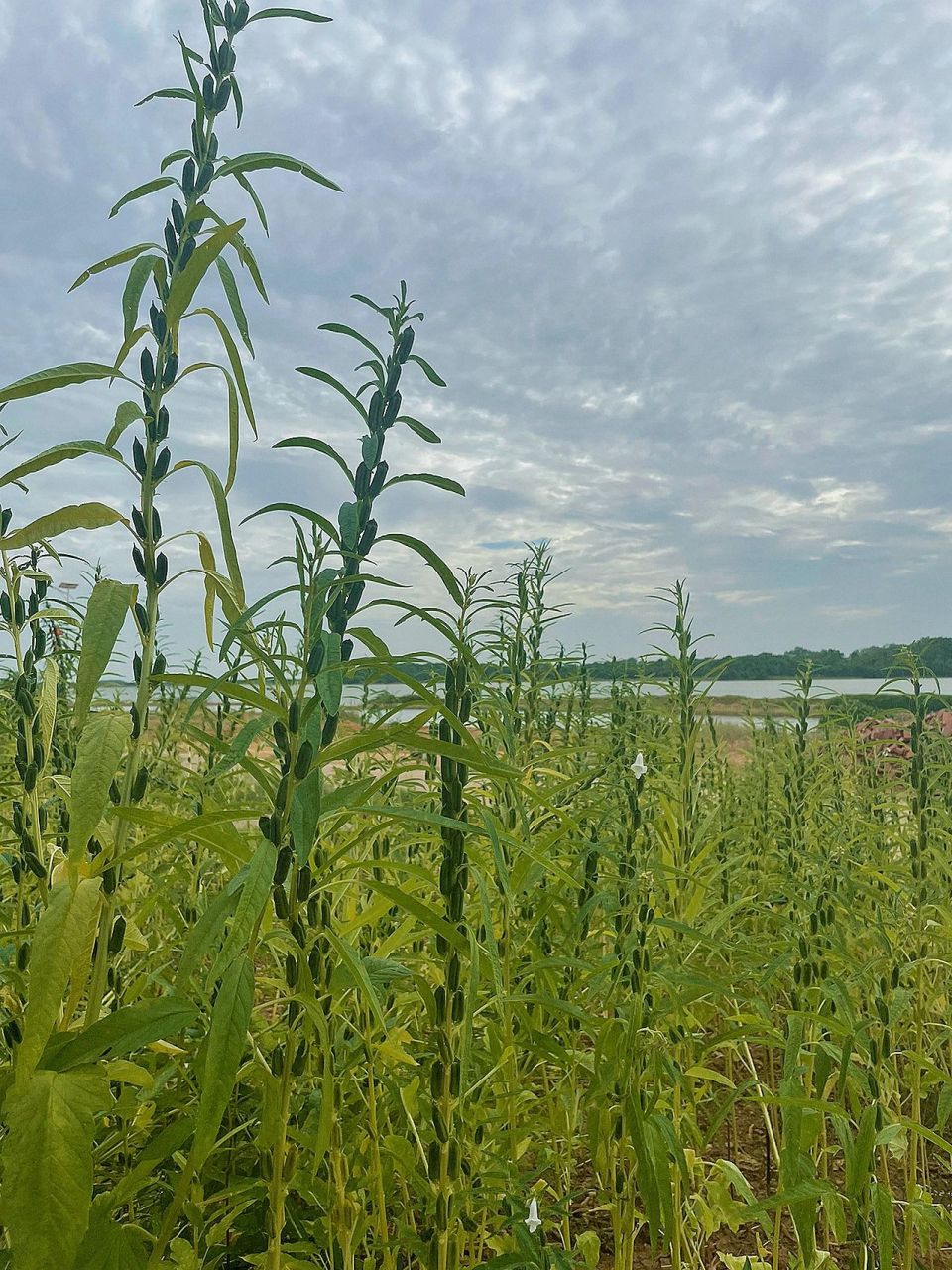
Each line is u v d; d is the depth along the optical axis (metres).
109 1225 1.38
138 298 1.61
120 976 2.03
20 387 1.56
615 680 3.93
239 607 1.68
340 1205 1.75
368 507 1.55
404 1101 1.86
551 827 2.51
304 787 1.35
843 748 3.69
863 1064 2.05
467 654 1.44
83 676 1.33
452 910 1.72
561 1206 2.13
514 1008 1.94
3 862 2.10
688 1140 2.66
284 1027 1.99
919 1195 2.29
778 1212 2.35
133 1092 1.66
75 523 1.58
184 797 2.41
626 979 2.04
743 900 2.31
